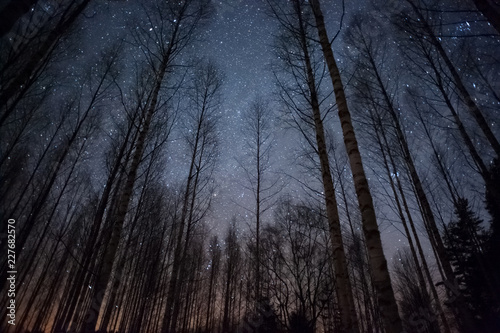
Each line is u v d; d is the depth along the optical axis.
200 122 10.42
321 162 4.57
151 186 9.57
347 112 3.40
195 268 16.12
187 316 17.34
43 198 8.01
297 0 5.80
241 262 17.08
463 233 10.86
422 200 7.64
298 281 3.66
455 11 3.16
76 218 10.77
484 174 6.60
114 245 4.66
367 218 2.64
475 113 6.22
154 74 7.03
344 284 3.75
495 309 8.88
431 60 7.49
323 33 4.09
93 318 3.97
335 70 3.72
